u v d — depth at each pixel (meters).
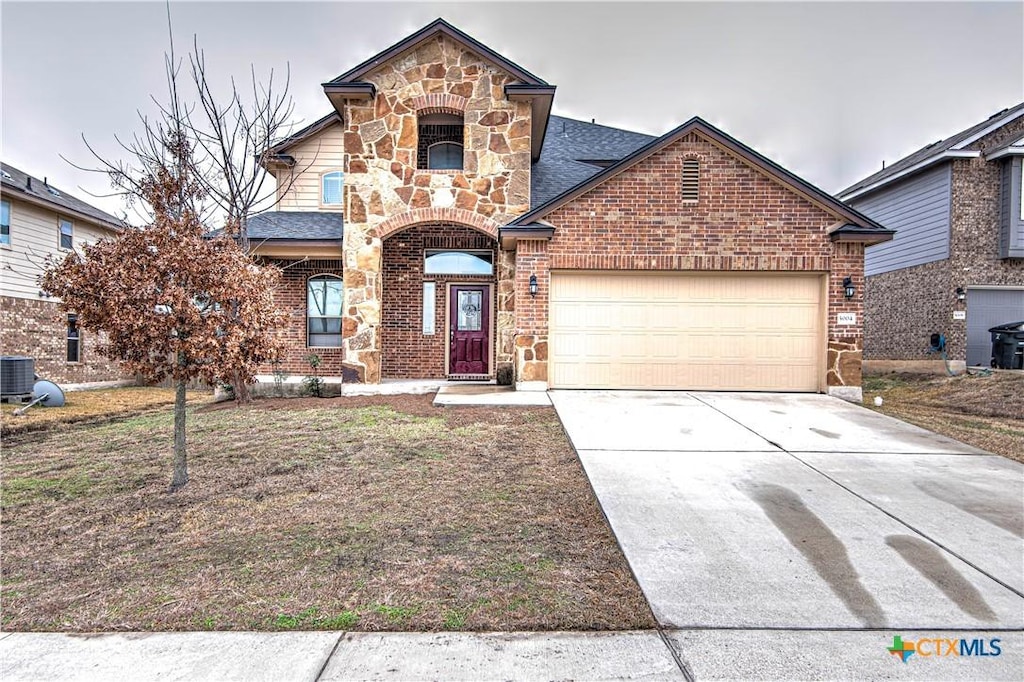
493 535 4.24
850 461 6.07
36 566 3.84
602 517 4.58
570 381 10.23
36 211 15.05
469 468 5.83
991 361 14.30
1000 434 7.46
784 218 9.90
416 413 8.52
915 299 15.77
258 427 7.86
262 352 5.51
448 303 12.27
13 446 7.47
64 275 5.03
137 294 4.90
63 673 2.65
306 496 5.10
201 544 4.15
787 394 9.98
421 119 11.20
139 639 2.95
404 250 12.15
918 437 7.10
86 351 16.72
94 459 6.58
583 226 9.93
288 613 3.18
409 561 3.82
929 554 3.90
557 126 16.05
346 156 10.69
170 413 9.85
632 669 2.67
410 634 2.96
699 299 10.20
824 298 9.99
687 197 9.92
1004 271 14.34
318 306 12.72
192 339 5.04
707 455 6.22
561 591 3.42
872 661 2.75
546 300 9.99
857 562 3.78
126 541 4.24
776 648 2.85
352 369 10.69
